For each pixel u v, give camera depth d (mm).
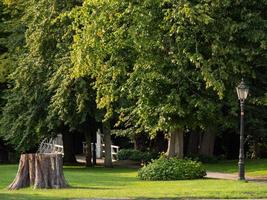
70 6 35281
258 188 20578
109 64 28844
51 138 41344
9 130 38375
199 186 21719
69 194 18203
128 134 39500
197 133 43125
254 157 44875
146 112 27516
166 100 27109
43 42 35688
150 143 46500
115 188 21000
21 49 40125
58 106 34406
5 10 42781
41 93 36438
